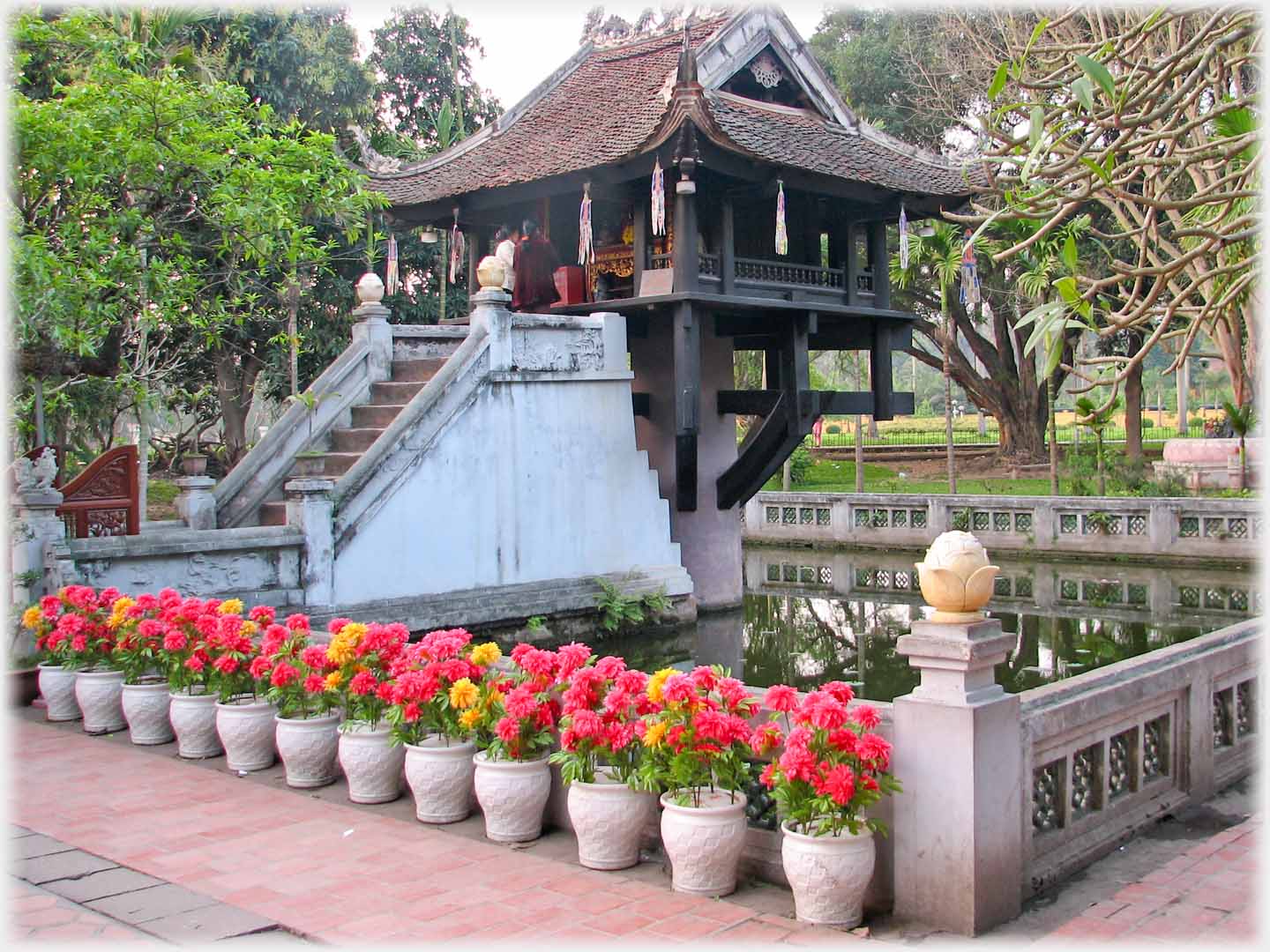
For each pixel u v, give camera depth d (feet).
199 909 15.01
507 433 41.01
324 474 39.60
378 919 14.66
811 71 50.62
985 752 14.52
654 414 49.57
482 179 46.65
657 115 43.27
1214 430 98.17
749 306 43.91
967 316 97.25
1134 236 16.22
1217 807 20.20
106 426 73.20
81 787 21.25
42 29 32.68
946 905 14.47
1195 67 15.33
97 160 31.22
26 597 28.76
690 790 16.14
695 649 43.39
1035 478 97.25
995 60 70.95
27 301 28.66
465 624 38.68
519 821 17.80
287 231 35.22
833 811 14.32
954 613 14.90
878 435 142.10
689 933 14.17
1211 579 57.77
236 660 22.62
